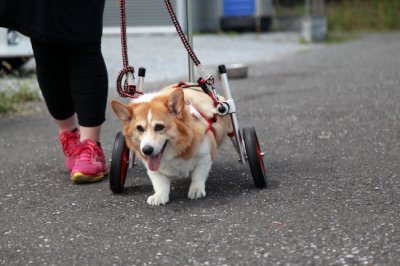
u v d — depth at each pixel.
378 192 3.90
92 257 3.07
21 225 3.62
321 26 18.77
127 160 4.19
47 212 3.85
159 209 3.77
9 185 4.55
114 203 3.96
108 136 6.27
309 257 2.90
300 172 4.50
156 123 3.67
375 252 2.91
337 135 5.79
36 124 7.19
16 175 4.85
